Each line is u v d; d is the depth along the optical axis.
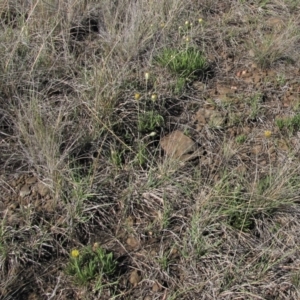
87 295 1.44
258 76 2.23
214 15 2.59
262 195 1.64
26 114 1.79
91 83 1.98
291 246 1.58
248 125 1.99
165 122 1.96
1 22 2.26
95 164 1.72
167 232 1.61
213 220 1.59
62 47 2.26
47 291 1.46
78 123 1.89
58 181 1.63
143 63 2.21
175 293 1.45
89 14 2.46
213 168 1.79
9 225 1.59
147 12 2.34
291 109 2.07
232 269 1.50
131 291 1.47
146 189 1.70
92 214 1.62
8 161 1.78
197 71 2.19
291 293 1.47
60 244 1.55
